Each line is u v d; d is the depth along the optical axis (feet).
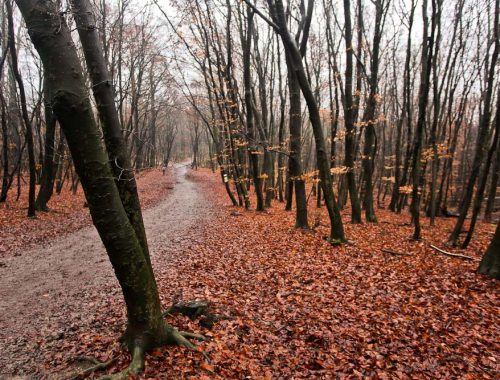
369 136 53.57
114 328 17.92
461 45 55.98
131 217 14.89
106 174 11.73
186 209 68.28
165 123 179.22
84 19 13.57
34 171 48.06
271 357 15.85
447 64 57.93
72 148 11.11
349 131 46.73
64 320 19.45
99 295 23.41
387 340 17.25
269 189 74.18
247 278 26.89
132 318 14.38
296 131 44.37
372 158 61.72
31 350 16.11
